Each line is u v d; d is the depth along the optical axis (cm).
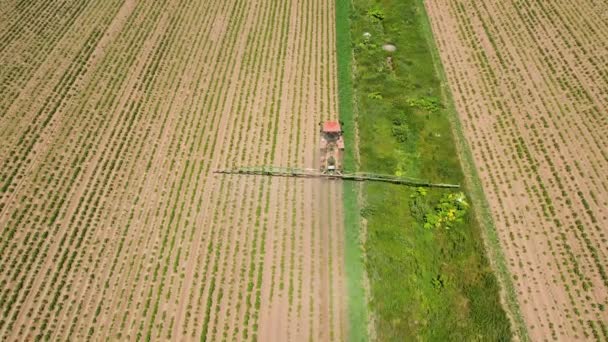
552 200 3089
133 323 2609
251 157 3375
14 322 2605
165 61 4088
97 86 3872
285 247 2911
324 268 2819
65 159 3372
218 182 3238
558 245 2878
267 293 2714
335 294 2711
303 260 2855
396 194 3120
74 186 3219
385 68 3956
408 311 2623
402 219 3000
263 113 3653
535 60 3991
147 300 2694
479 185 3169
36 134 3519
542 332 2545
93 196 3164
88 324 2606
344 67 3991
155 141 3484
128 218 3050
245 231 2988
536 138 3431
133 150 3428
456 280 2734
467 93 3766
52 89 3838
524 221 2991
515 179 3206
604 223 2967
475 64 3994
